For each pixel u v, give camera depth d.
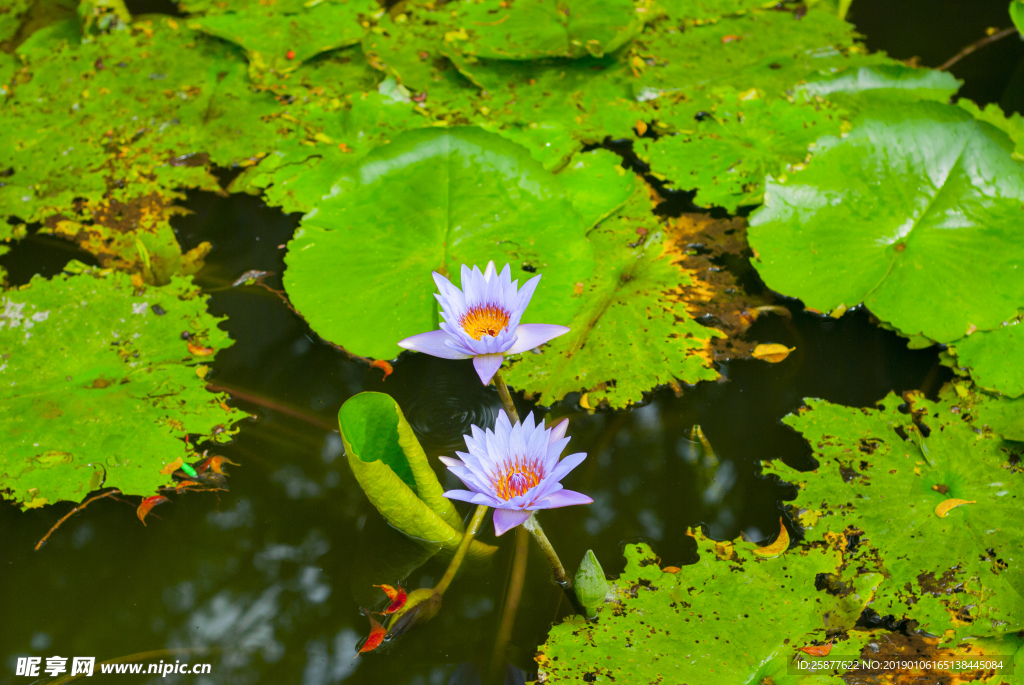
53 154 2.37
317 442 1.77
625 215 2.17
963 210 1.92
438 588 1.51
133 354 1.85
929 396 1.77
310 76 2.63
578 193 2.16
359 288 1.90
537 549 1.58
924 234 1.93
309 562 1.57
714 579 1.48
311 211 2.03
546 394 1.77
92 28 2.80
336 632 1.47
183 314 1.95
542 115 2.46
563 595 1.48
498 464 1.28
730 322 1.92
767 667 1.32
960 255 1.86
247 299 2.03
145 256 2.02
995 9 2.88
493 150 2.03
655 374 1.79
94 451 1.65
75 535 1.60
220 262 2.11
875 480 1.61
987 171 1.93
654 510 1.64
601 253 2.06
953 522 1.51
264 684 1.39
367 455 1.48
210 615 1.49
